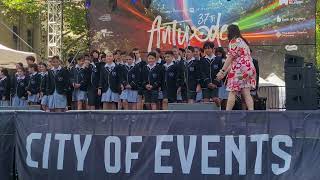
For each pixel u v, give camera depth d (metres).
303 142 5.74
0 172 6.77
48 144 6.57
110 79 12.15
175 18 14.32
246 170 5.88
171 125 6.12
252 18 13.80
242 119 5.92
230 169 5.93
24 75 14.31
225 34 13.94
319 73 9.34
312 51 13.32
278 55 13.60
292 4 13.45
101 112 6.37
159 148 6.15
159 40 14.48
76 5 25.47
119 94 12.12
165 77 11.41
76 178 6.43
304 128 5.74
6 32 26.03
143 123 6.22
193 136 6.05
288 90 8.53
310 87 8.41
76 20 25.56
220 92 10.85
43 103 13.14
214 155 5.98
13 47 26.91
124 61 12.08
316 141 5.69
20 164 6.70
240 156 5.91
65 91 12.94
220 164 5.96
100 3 14.89
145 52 14.58
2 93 14.76
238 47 7.98
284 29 13.55
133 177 6.22
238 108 8.68
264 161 5.84
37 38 29.58
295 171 5.73
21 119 6.71
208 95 10.90
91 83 12.62
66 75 12.98
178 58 11.84
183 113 6.10
